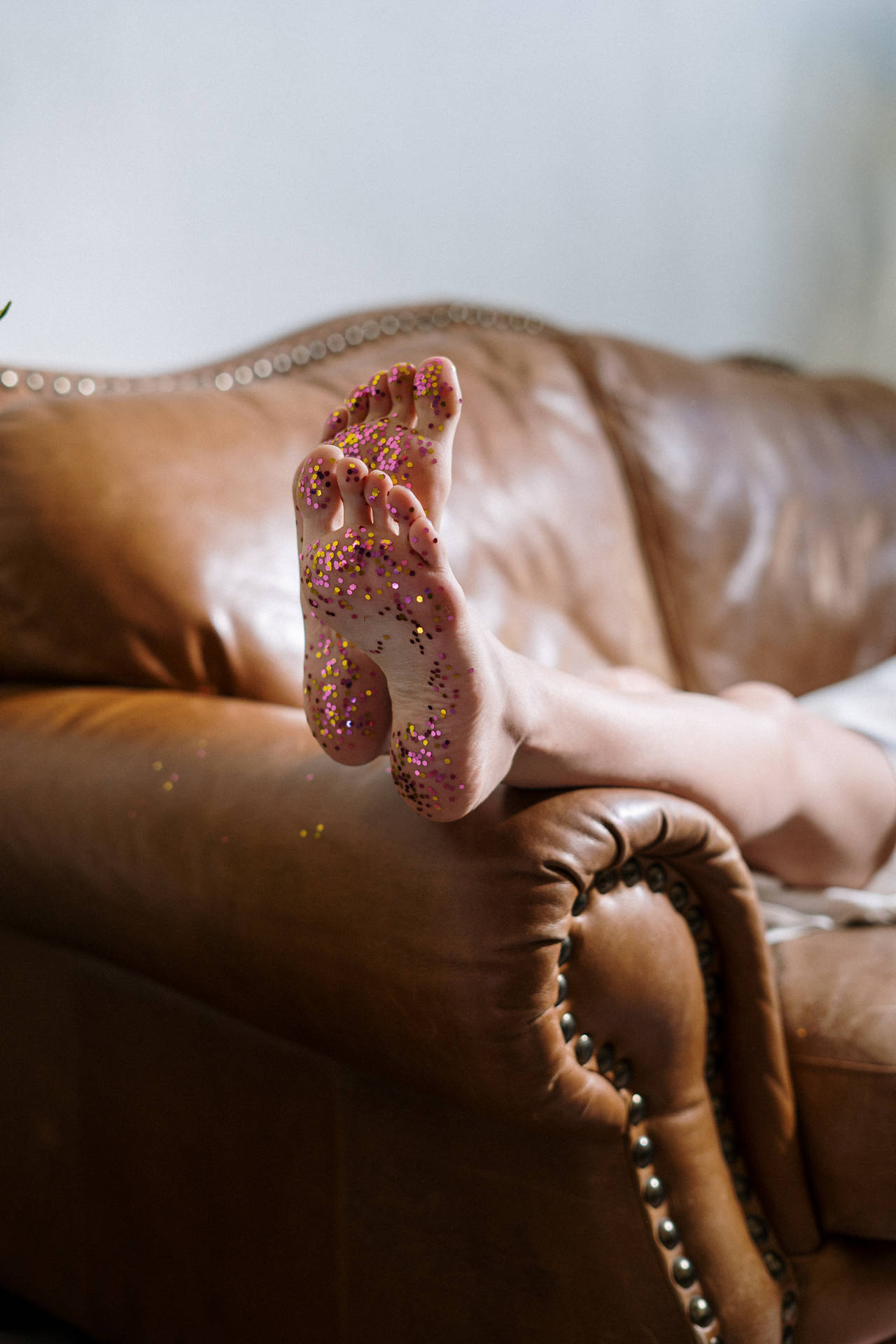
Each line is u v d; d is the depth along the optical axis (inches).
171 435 44.3
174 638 40.5
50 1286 42.1
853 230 103.0
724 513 61.6
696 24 86.5
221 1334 36.4
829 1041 30.7
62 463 42.2
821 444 69.3
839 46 98.4
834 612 65.3
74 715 37.8
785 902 39.5
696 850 28.6
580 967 26.7
